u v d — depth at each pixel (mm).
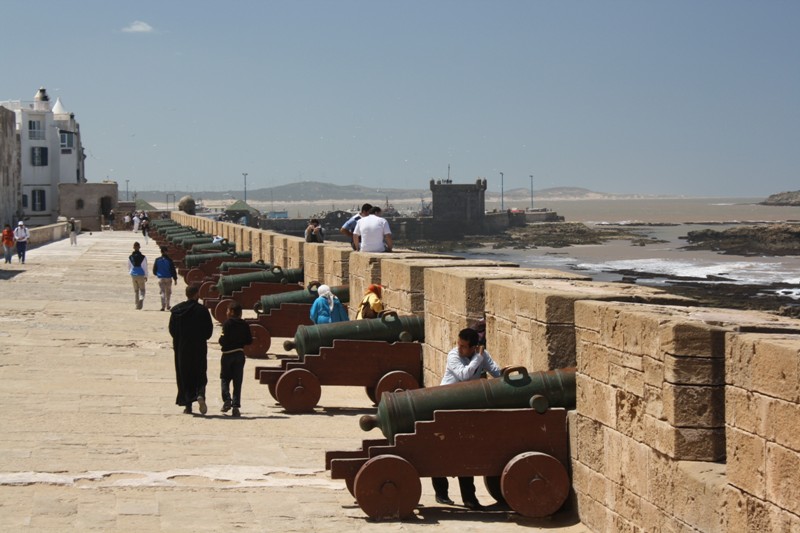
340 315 22188
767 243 162375
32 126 129625
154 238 83562
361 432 16875
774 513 8016
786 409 7852
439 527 11500
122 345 26562
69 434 15992
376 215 26781
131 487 12977
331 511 12109
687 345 9430
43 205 130500
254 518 11750
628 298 12062
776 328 9172
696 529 9086
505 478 11539
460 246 190750
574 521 11539
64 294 39625
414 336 18812
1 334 27562
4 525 11133
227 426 17156
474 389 11961
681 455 9469
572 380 11930
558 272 16703
